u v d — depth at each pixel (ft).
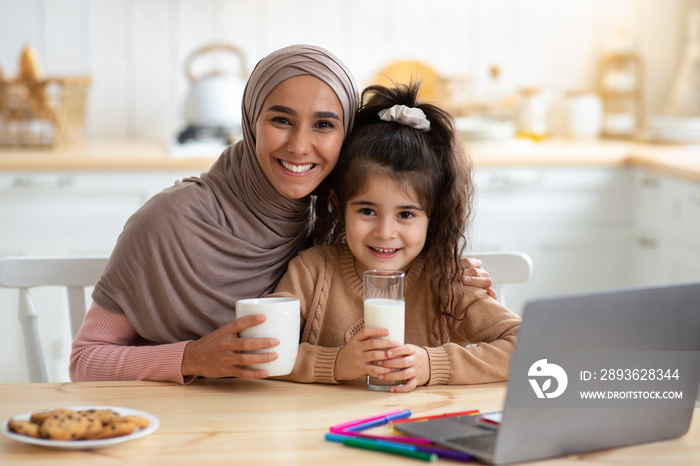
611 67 10.58
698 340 3.06
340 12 10.40
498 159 8.84
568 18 10.69
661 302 2.96
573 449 2.96
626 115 10.55
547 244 9.12
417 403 3.49
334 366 3.73
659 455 2.98
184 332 4.23
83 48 10.04
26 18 9.89
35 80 8.76
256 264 4.32
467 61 10.66
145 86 10.21
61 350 8.36
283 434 3.10
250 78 4.14
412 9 10.48
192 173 8.52
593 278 9.28
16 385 3.70
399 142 4.06
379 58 10.53
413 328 4.30
